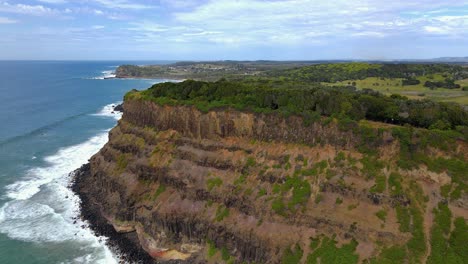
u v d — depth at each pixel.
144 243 59.88
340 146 53.56
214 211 56.72
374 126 53.12
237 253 52.28
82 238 62.41
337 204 48.78
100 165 78.12
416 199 45.88
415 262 41.72
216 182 59.12
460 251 41.12
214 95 71.31
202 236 56.19
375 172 49.34
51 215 69.25
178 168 64.00
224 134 63.59
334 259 44.50
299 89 74.00
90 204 73.06
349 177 50.25
